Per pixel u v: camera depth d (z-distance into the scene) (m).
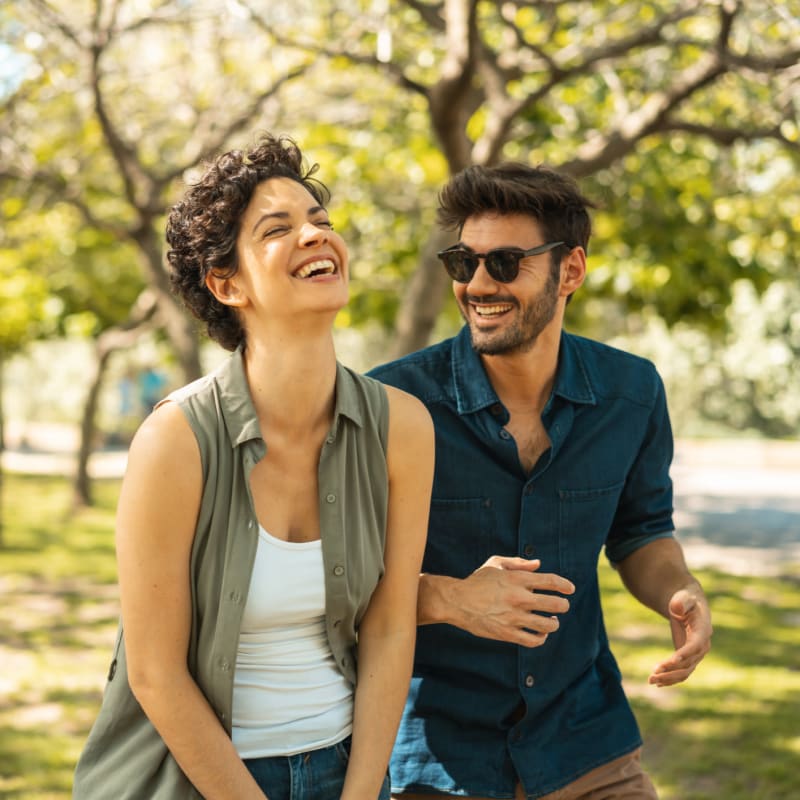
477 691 2.36
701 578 8.62
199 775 1.77
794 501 13.94
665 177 7.67
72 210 9.88
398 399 1.97
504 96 5.73
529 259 2.29
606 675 2.53
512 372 2.37
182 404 1.80
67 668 6.02
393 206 8.54
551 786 2.35
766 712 5.19
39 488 15.23
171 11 6.54
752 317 20.98
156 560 1.76
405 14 6.73
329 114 7.59
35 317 12.05
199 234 1.83
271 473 1.85
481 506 2.37
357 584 1.88
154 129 8.15
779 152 7.29
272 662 1.84
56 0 7.28
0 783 4.27
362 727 1.91
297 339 1.81
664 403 2.55
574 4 6.41
